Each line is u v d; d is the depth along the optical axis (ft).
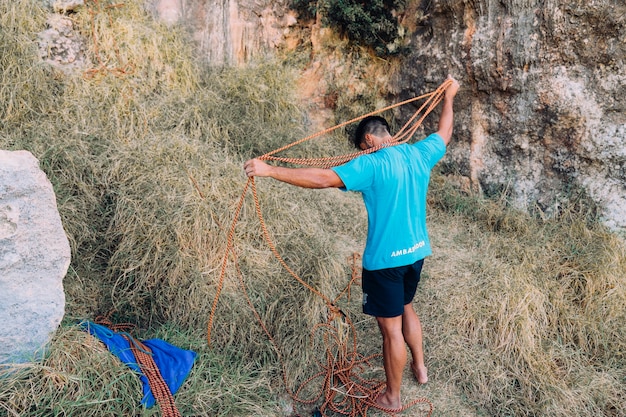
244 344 11.53
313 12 19.65
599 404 10.88
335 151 18.67
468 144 17.10
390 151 9.49
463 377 11.37
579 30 14.38
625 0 13.62
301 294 12.40
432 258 14.47
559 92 14.98
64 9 15.94
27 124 13.78
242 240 13.21
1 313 8.48
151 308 11.94
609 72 14.33
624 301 12.82
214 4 18.53
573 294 13.37
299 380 11.28
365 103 19.49
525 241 14.97
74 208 12.44
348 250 14.90
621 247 14.17
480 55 16.14
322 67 19.89
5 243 8.50
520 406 10.80
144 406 9.14
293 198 15.26
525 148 15.93
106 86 15.40
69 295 11.44
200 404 9.68
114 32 16.28
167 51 16.87
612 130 14.49
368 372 11.53
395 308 9.68
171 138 14.98
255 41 19.74
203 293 11.98
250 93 17.83
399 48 18.52
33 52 14.89
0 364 8.33
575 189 15.17
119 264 12.35
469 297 12.86
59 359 8.79
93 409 8.62
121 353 9.81
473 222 16.33
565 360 11.77
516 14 15.34
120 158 13.78
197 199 13.28
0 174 8.44
